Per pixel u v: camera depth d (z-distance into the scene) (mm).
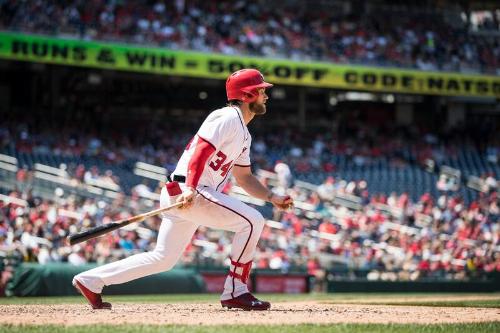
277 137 129500
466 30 146750
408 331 20953
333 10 147875
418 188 123312
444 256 95188
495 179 133000
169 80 138625
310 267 83938
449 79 134625
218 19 123250
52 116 122250
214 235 89688
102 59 111062
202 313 25859
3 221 74250
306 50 126312
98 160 107438
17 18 106000
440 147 137500
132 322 22375
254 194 27281
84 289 26859
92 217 80625
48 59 107438
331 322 23141
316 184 117750
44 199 89375
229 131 25359
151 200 93875
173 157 115375
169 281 71375
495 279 91312
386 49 133125
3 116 114625
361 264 90688
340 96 152625
